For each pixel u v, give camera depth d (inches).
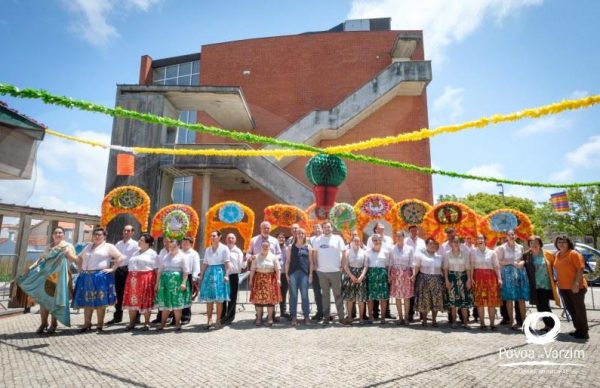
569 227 979.9
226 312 265.3
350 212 354.6
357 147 204.2
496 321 270.5
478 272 238.4
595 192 953.5
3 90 131.7
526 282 238.7
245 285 553.0
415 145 690.2
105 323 256.8
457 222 326.3
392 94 669.3
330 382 129.4
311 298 411.8
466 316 240.2
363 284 253.6
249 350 176.6
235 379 133.1
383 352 171.6
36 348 182.9
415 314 299.9
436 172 229.6
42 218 491.8
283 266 289.4
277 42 809.5
